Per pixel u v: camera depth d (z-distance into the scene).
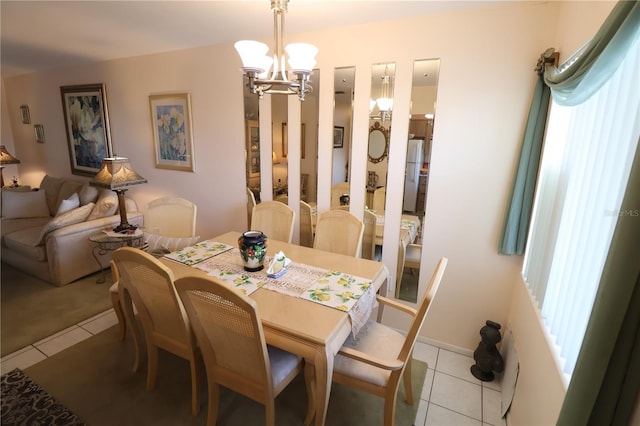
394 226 2.46
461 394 2.01
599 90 1.14
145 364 2.15
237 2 1.97
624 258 0.68
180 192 3.51
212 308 1.33
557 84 1.37
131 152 3.76
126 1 1.98
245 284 1.75
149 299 1.65
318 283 1.77
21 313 2.70
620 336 0.71
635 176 0.66
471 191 2.18
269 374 1.39
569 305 1.20
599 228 1.00
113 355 2.24
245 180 3.07
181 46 3.01
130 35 2.67
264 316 1.46
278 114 2.76
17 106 4.88
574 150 1.36
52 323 2.58
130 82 3.54
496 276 2.21
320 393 1.38
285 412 1.82
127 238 2.85
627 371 0.72
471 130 2.11
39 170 4.93
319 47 2.46
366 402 1.92
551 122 1.75
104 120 3.83
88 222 3.26
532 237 1.93
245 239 1.86
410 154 2.31
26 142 4.96
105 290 3.09
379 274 1.94
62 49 3.17
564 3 1.73
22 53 3.35
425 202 2.33
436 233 2.33
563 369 1.17
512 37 1.92
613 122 1.00
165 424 1.73
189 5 2.03
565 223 1.36
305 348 1.35
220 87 2.98
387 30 2.23
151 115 3.46
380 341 1.73
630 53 0.94
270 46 2.65
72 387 1.96
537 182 1.96
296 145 2.72
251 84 1.52
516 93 1.96
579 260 1.16
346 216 2.38
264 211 2.71
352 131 2.47
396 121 2.31
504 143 2.04
